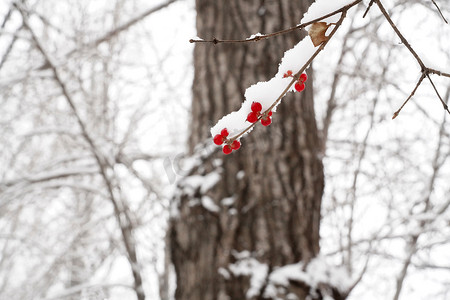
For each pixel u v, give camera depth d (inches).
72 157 225.1
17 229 301.9
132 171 216.1
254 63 129.6
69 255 256.1
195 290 119.0
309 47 61.5
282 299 113.0
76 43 226.8
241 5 134.1
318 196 126.8
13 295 289.3
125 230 174.9
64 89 187.2
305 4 136.7
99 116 244.2
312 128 130.7
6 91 227.3
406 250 198.1
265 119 60.9
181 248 123.3
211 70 132.5
